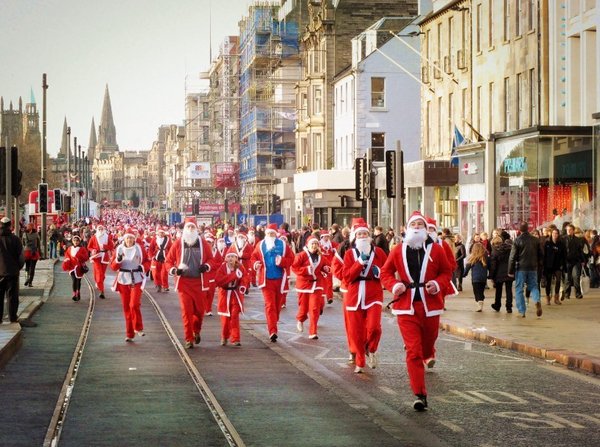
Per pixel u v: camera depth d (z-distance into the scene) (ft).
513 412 42.52
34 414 41.45
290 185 286.46
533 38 139.13
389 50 236.63
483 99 159.43
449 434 37.93
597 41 117.19
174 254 66.08
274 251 69.41
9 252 72.23
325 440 36.11
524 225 83.30
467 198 140.15
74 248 108.37
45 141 212.64
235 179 366.02
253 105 320.29
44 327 80.02
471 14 163.84
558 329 73.51
